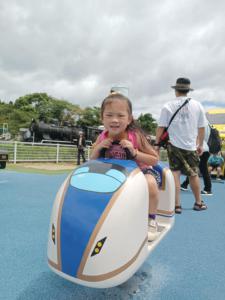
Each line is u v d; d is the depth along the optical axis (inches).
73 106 2908.5
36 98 2938.0
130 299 85.2
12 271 100.8
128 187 74.4
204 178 269.4
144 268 106.6
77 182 77.0
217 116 475.8
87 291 88.8
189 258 116.9
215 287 94.4
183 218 178.4
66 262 69.6
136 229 73.2
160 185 115.5
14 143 546.9
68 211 72.0
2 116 2726.4
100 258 67.5
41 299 84.0
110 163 81.2
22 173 388.2
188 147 189.8
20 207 191.3
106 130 99.3
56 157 631.2
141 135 96.0
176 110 190.1
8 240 130.0
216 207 213.0
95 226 68.5
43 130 1154.7
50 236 74.6
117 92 99.7
